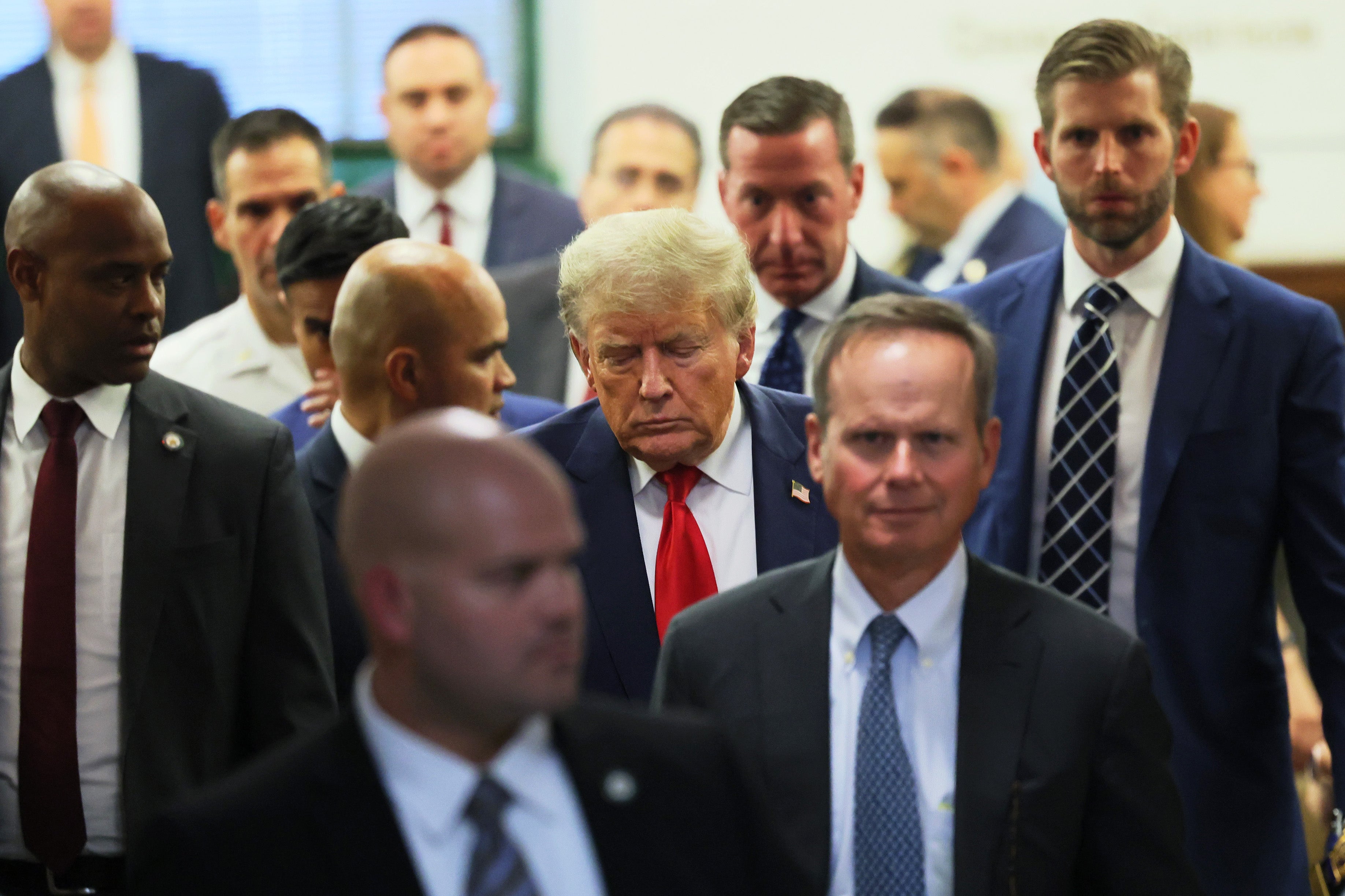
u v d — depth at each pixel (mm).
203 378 10195
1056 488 7344
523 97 13672
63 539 5926
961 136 12820
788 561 6012
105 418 6062
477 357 6828
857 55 13336
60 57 12727
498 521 3293
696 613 4867
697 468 6094
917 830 4414
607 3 13547
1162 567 7094
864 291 8578
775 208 8344
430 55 12820
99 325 5801
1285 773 7117
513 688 3314
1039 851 4359
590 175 12328
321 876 3396
